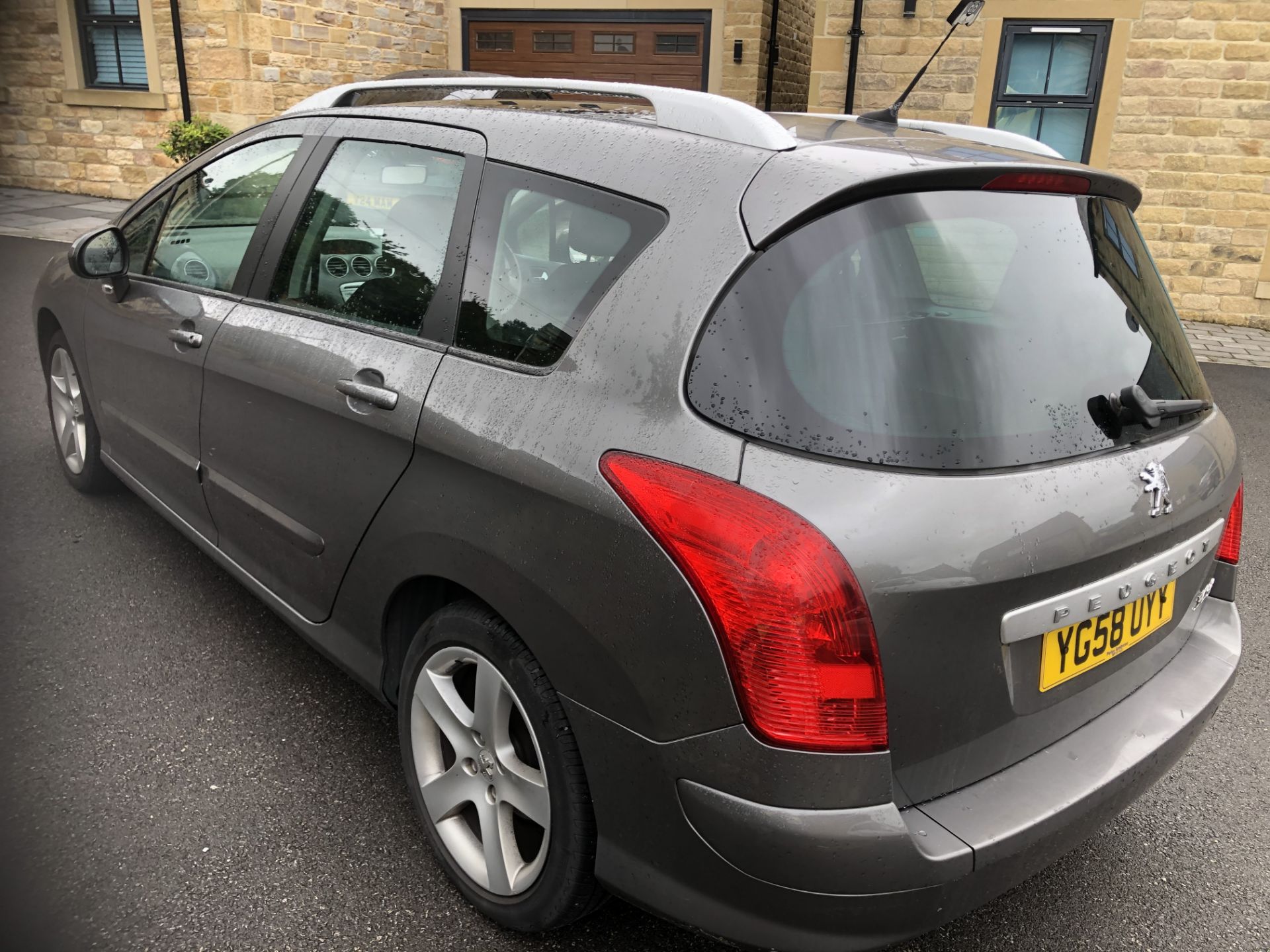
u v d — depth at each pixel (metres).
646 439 1.69
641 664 1.66
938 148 1.99
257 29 11.85
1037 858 1.75
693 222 1.79
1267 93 9.60
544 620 1.82
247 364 2.70
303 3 12.30
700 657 1.59
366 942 2.09
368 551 2.29
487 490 1.92
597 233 1.93
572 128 2.12
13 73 13.30
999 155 2.02
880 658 1.56
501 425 1.92
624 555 1.67
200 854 2.30
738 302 1.69
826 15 10.16
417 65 14.08
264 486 2.71
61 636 3.19
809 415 1.63
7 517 4.01
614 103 2.37
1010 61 10.05
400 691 2.29
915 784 1.67
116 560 3.72
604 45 13.35
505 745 2.04
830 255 1.70
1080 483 1.78
